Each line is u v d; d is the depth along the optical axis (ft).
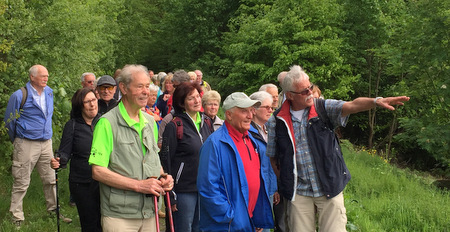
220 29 85.87
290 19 54.80
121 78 11.10
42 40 32.09
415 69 43.34
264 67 57.06
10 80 26.43
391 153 56.95
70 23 35.01
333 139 12.48
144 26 102.27
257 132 14.30
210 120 16.17
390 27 54.75
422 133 40.34
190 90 14.80
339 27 58.34
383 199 24.45
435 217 20.95
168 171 14.23
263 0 66.23
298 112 12.70
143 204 11.08
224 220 11.17
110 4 77.15
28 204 21.93
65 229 19.04
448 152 42.04
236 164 11.62
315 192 12.28
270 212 12.26
